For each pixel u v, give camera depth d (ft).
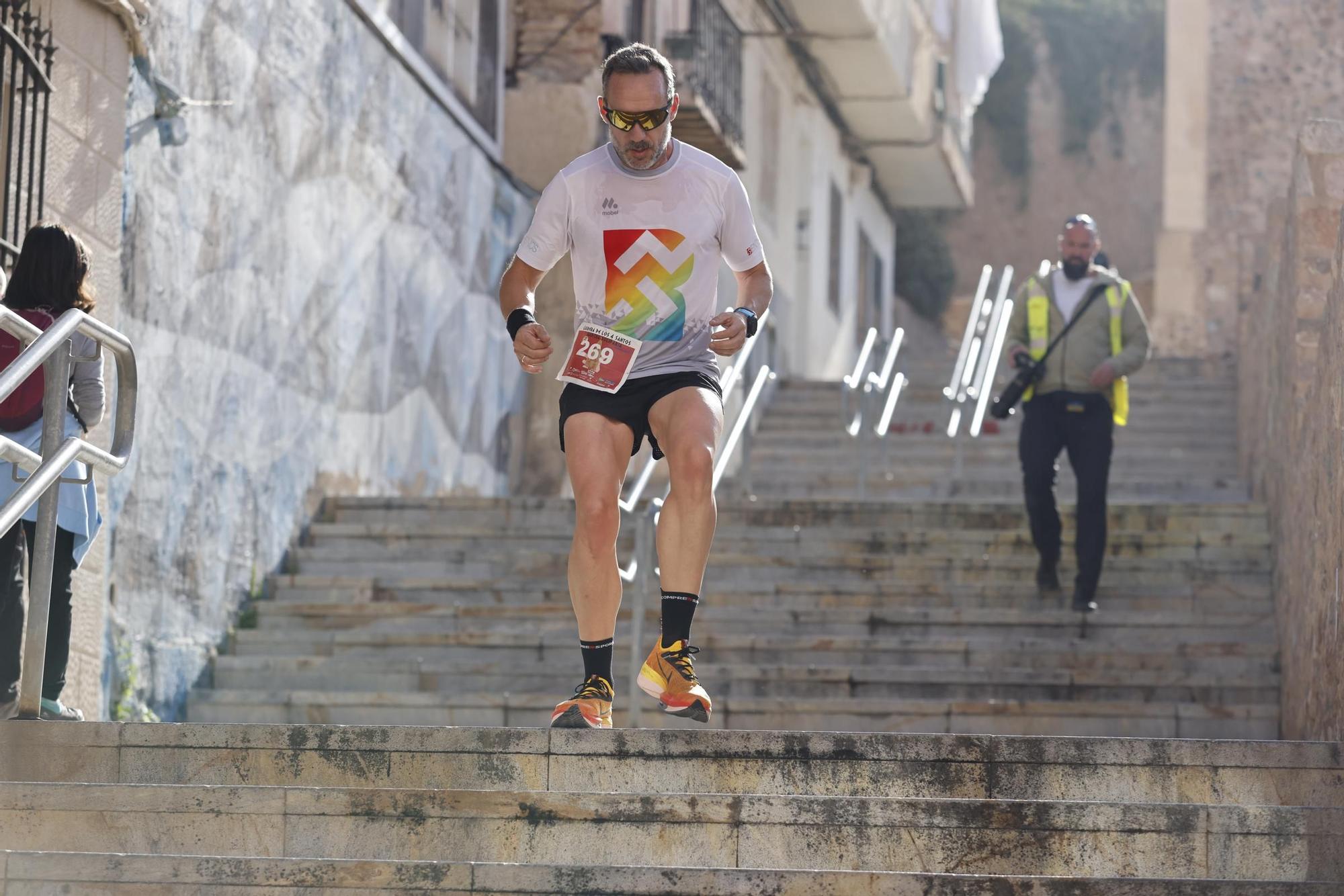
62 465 25.23
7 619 27.66
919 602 44.55
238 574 44.70
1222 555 46.19
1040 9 191.42
